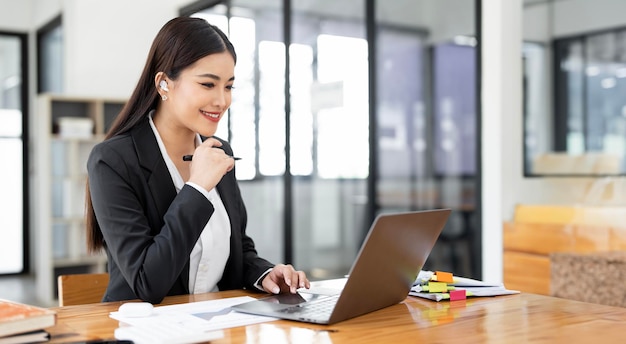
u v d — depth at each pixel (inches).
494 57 153.2
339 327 52.9
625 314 58.5
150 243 66.0
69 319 55.8
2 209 304.3
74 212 247.0
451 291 65.1
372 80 193.3
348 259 200.8
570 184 151.7
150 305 57.9
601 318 56.8
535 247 146.6
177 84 68.9
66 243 253.3
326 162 204.1
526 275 147.8
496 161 152.6
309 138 207.8
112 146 70.1
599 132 151.6
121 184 68.4
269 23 219.1
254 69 225.0
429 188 233.6
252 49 225.9
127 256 65.4
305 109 209.2
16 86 307.4
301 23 209.5
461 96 241.6
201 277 73.1
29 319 45.1
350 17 198.5
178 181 73.6
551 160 154.9
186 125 69.7
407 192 224.2
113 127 73.4
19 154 307.1
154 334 47.3
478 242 157.9
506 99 152.8
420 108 228.7
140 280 63.9
